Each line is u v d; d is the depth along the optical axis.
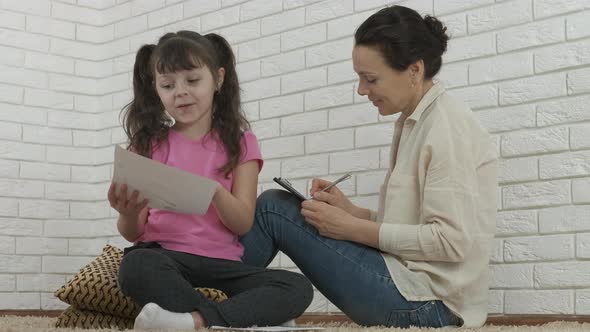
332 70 3.75
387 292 2.47
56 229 4.56
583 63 3.00
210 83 2.61
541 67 3.10
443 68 3.37
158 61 2.57
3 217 4.40
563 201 3.01
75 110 4.70
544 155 3.07
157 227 2.56
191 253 2.50
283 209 2.61
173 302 2.28
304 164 3.82
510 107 3.17
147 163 2.29
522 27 3.16
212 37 2.78
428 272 2.49
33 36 4.59
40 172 4.55
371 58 2.56
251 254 2.65
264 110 4.00
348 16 3.72
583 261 2.95
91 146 4.74
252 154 2.69
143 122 2.71
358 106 3.64
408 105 2.64
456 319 2.52
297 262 2.62
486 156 2.59
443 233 2.42
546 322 3.01
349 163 3.65
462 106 2.62
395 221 2.55
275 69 3.97
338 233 2.52
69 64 4.70
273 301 2.33
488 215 2.57
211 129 2.70
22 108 4.53
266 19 4.03
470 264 2.53
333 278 2.54
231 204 2.50
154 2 4.55
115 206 2.44
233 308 2.27
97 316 2.62
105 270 2.66
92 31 4.79
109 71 4.73
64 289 2.59
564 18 3.06
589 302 2.92
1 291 4.35
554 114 3.06
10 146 4.46
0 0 4.51
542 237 3.05
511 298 3.11
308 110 3.82
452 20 3.36
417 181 2.54
